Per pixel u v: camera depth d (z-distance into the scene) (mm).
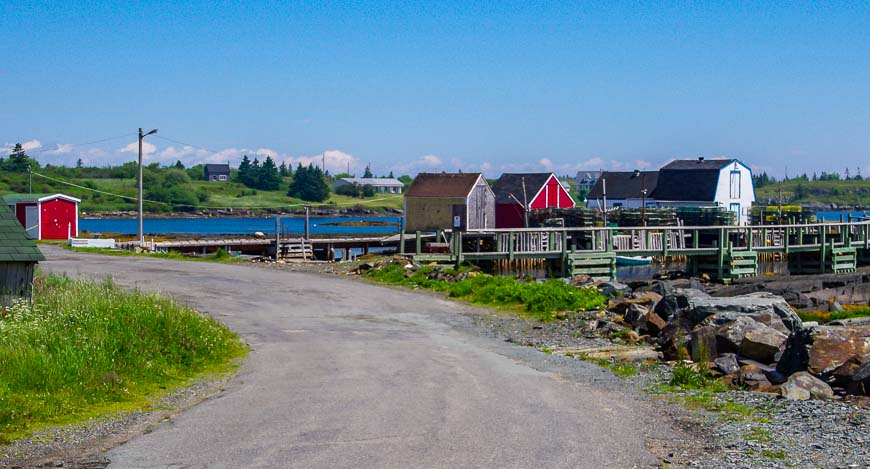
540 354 16281
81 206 121375
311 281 30219
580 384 13156
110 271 32062
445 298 26016
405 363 14969
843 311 24781
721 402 11797
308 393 12195
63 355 12219
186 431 9906
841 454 8906
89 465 8500
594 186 79562
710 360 15070
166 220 123312
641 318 19328
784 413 11047
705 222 56781
